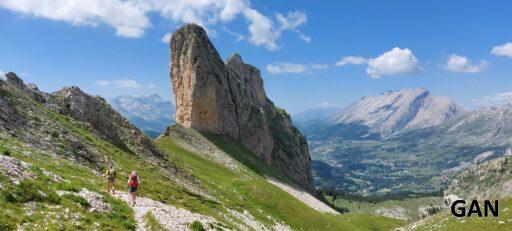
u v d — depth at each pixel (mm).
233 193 92375
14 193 31250
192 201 59469
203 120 170750
